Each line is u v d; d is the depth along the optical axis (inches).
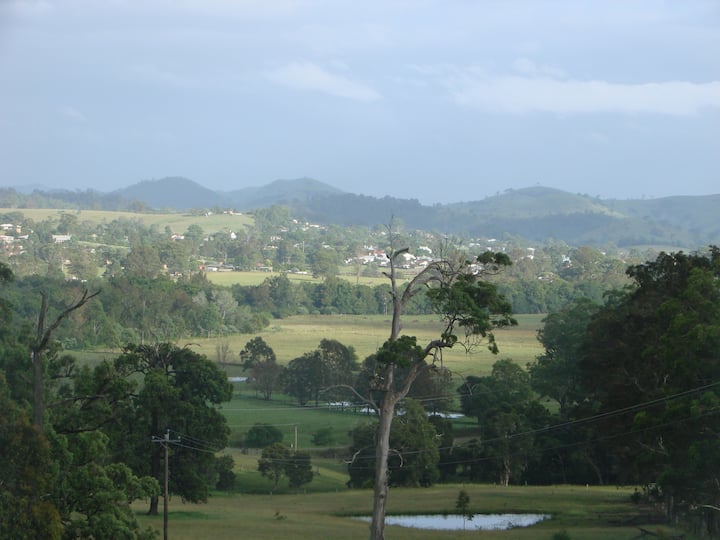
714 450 1835.6
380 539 1809.8
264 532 2404.0
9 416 1435.8
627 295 3501.5
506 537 2326.5
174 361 3011.8
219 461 3698.3
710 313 2063.2
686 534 2252.7
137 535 1568.7
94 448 1721.2
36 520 1379.2
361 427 3882.9
